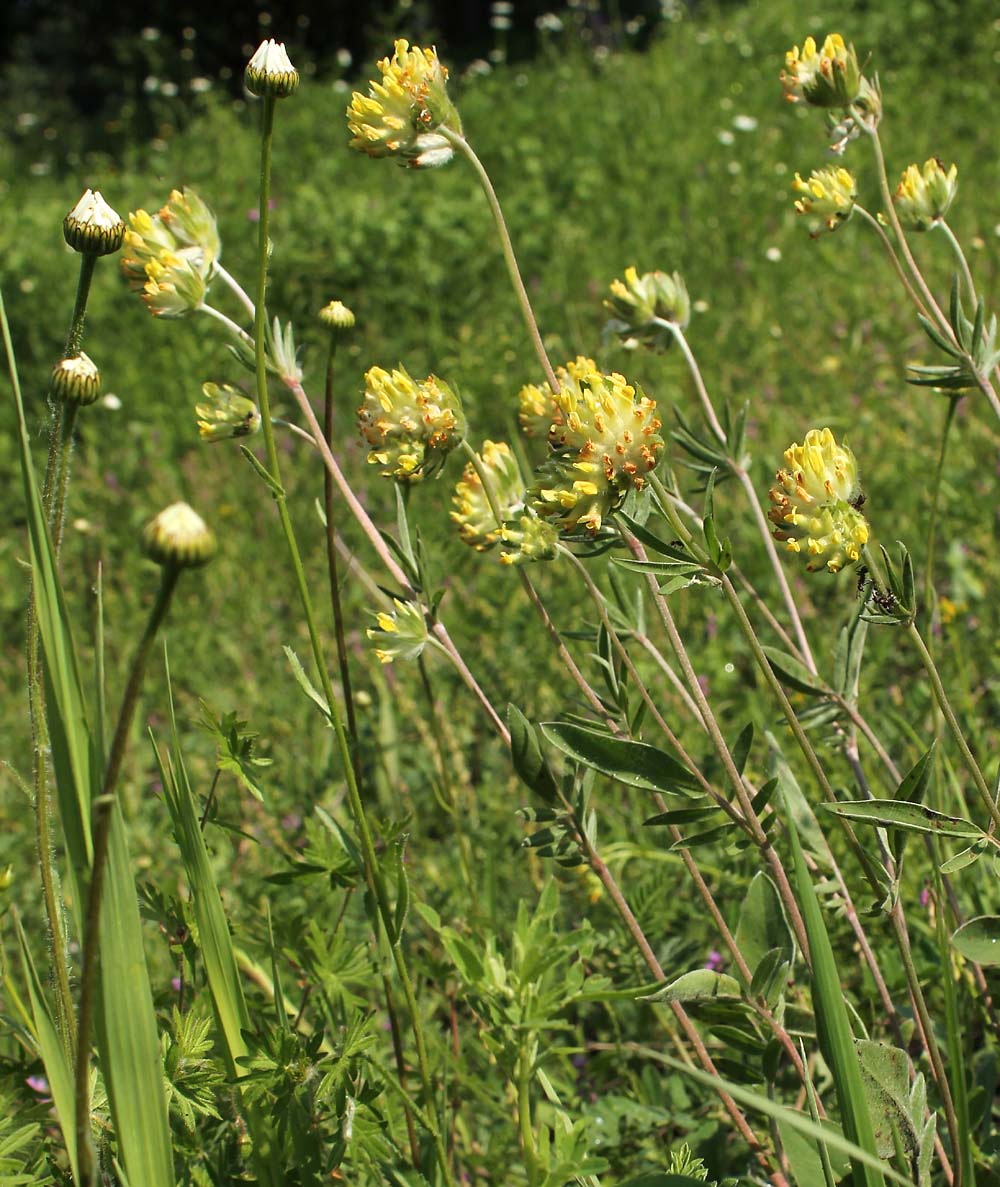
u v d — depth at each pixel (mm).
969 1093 813
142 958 698
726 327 2363
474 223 2908
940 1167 821
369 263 2791
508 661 1339
